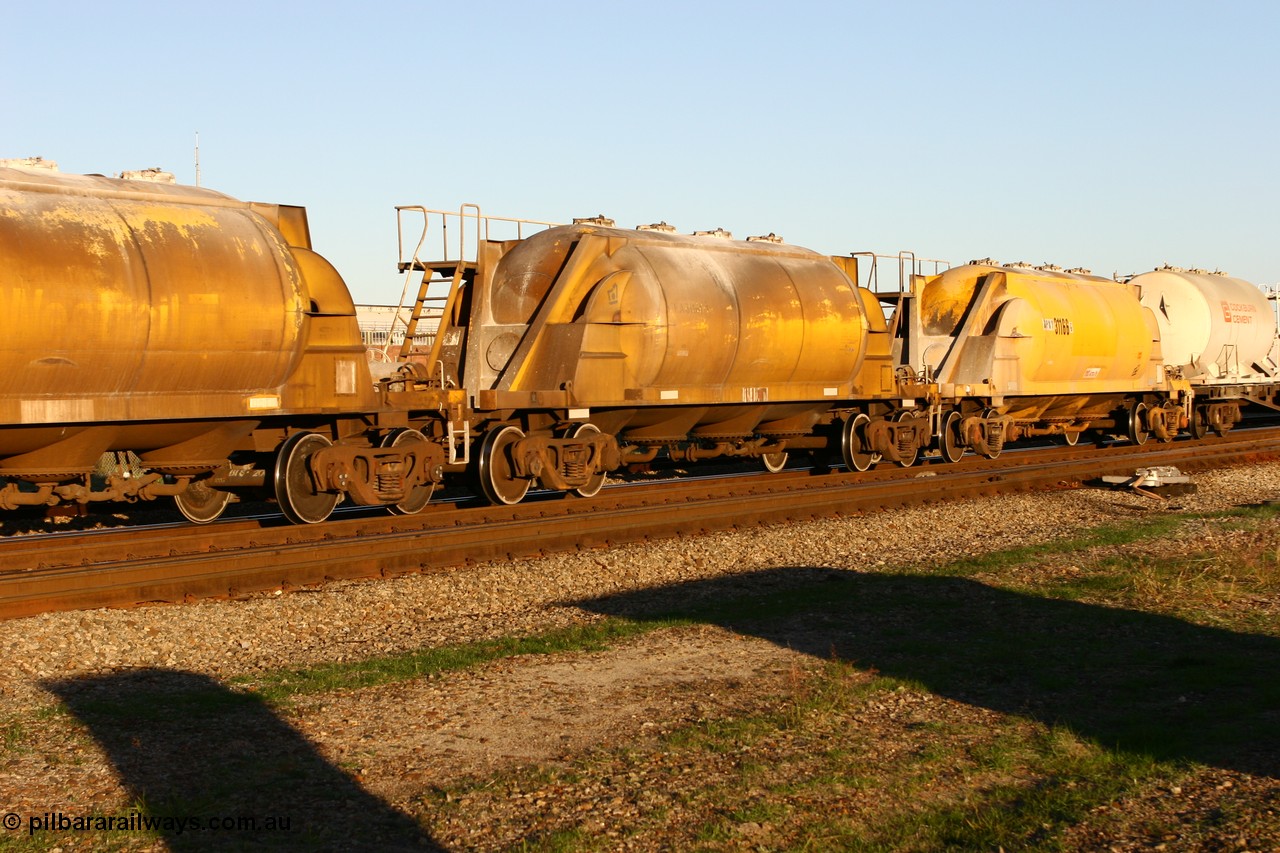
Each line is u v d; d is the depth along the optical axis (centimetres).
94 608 1132
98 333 1242
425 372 1778
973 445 2578
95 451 1361
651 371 1870
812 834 645
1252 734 795
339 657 1027
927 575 1363
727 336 1950
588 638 1071
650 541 1572
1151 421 3111
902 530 1709
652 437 2055
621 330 1831
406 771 737
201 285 1323
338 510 1781
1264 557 1418
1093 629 1097
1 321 1171
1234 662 973
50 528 1641
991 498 2027
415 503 1667
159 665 988
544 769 739
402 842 635
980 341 2586
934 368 2616
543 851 619
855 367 2220
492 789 705
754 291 2012
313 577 1281
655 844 634
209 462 1486
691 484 2081
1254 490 2216
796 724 822
